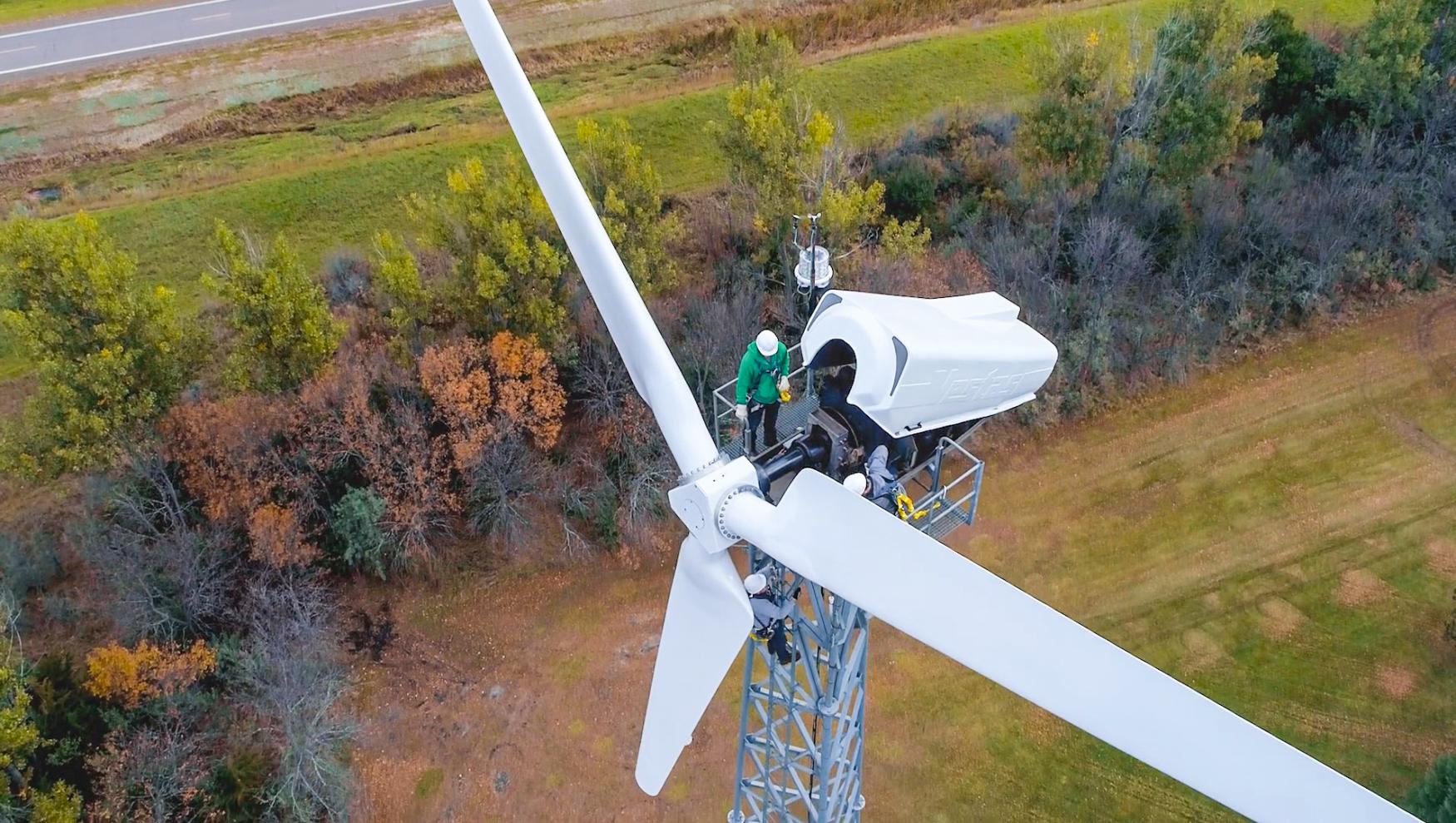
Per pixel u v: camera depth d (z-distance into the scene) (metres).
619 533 29.06
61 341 25.81
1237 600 27.59
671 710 12.87
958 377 12.91
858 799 18.61
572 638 27.59
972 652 9.97
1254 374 33.00
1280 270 34.34
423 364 27.73
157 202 36.09
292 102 40.16
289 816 24.05
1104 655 9.38
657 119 39.19
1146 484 30.28
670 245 34.09
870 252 32.47
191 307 33.09
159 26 43.62
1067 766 24.41
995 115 38.69
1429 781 22.44
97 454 26.22
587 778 24.86
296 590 27.36
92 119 39.47
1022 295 32.69
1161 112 33.62
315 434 27.59
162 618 26.16
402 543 28.14
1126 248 33.09
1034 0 45.16
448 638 27.75
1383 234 35.28
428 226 29.22
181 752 24.20
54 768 23.72
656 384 12.36
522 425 28.83
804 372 17.16
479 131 39.16
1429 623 26.72
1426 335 33.75
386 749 25.62
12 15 44.06
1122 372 32.59
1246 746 9.08
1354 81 35.75
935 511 15.41
